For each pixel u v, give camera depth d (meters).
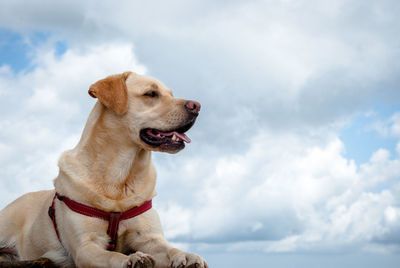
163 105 4.36
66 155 4.42
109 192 4.21
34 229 4.61
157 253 4.15
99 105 4.38
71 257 4.37
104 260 3.71
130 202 4.23
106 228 4.17
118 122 4.29
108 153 4.25
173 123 4.29
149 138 4.34
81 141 4.41
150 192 4.42
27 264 4.05
